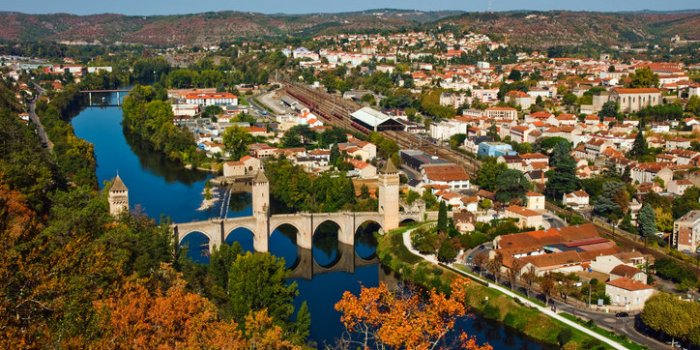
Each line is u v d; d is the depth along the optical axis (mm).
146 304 153875
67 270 128750
